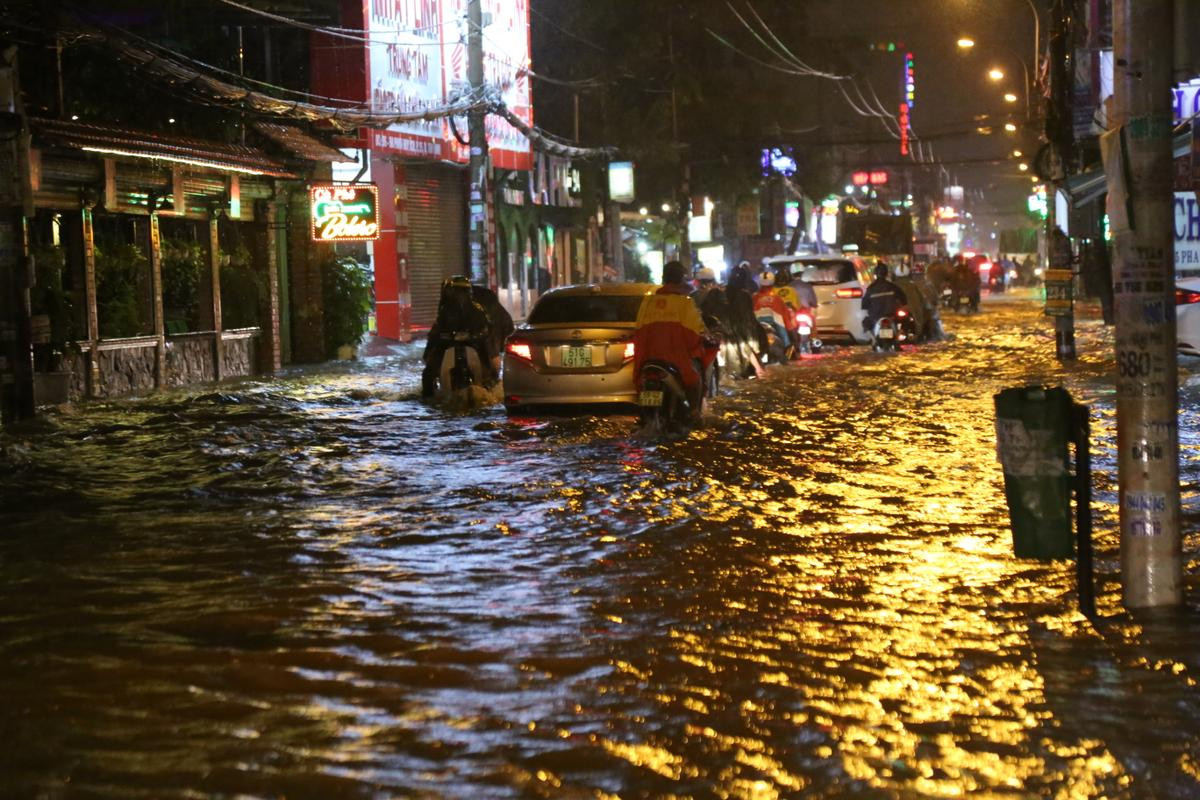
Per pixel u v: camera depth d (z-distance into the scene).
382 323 37.34
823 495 11.49
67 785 4.99
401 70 34.75
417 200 39.78
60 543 9.69
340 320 32.16
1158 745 5.47
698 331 16.09
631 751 5.39
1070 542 8.30
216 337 26.44
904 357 28.92
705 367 17.86
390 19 33.84
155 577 8.56
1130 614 7.46
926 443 14.86
